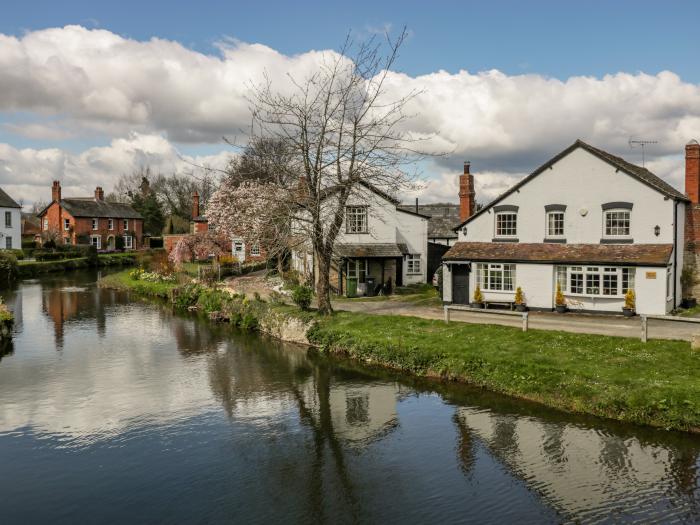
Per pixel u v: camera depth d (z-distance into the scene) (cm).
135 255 7825
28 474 1326
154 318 3384
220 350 2519
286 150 2806
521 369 1830
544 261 2798
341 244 3650
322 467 1362
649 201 2638
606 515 1120
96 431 1579
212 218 5269
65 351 2502
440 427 1580
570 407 1636
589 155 2769
